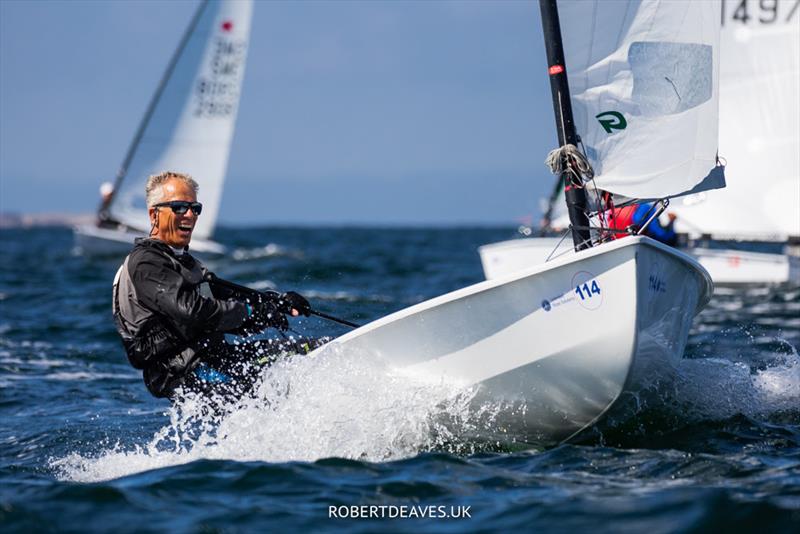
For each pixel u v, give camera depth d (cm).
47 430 1891
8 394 2278
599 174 1756
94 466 1599
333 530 1209
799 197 4331
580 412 1617
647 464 1488
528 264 4731
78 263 7562
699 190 1750
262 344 1661
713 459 1495
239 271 6675
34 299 4559
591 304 1530
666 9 1733
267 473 1446
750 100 4366
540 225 4975
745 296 4572
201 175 7775
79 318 3816
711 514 1202
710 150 1727
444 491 1362
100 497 1329
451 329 1580
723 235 4534
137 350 1570
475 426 1630
